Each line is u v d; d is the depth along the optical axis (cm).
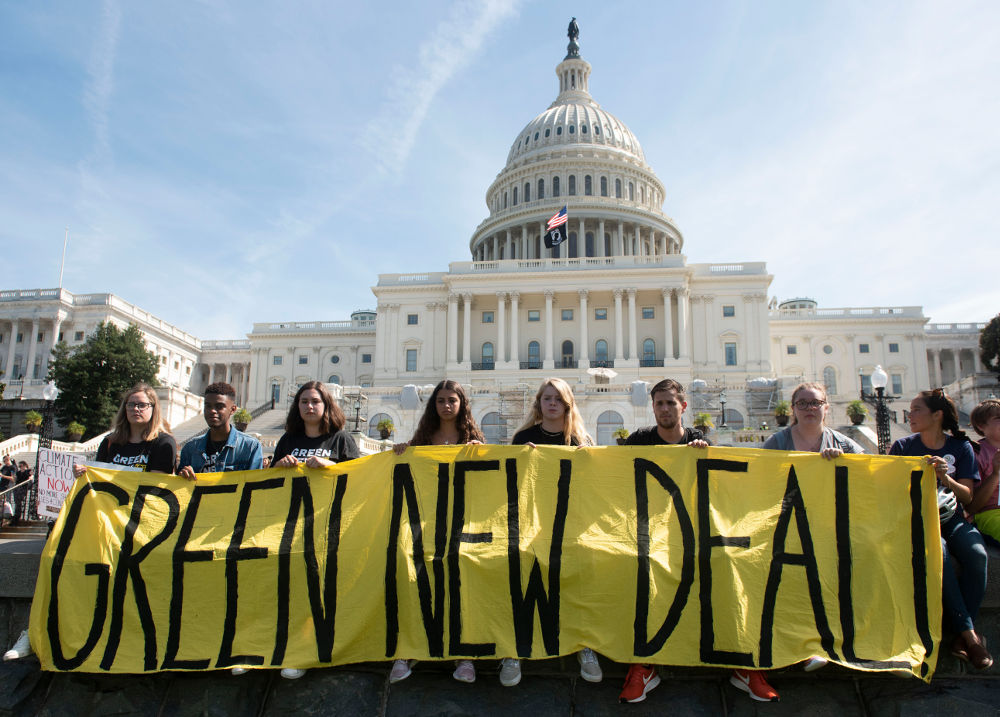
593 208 9006
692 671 637
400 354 7725
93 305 7969
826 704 613
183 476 723
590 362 7256
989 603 660
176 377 9306
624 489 686
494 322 7669
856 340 8475
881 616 630
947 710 604
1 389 5475
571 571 647
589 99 11062
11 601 710
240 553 682
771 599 635
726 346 7288
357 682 640
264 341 9425
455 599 645
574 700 625
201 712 640
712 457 696
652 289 7219
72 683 656
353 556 674
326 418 772
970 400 5291
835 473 681
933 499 658
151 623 667
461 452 708
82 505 702
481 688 632
